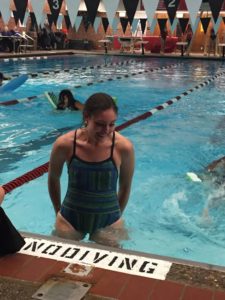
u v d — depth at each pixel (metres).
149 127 6.80
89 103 2.55
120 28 24.61
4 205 3.84
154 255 2.31
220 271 2.16
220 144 5.85
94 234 2.76
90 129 2.57
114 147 2.67
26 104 8.30
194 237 3.32
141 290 1.98
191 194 4.11
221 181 4.36
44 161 5.06
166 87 11.23
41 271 2.13
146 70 15.63
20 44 19.97
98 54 22.19
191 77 13.55
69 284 2.02
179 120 7.32
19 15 9.24
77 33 24.55
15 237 2.30
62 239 2.48
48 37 22.42
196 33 23.61
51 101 7.82
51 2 9.63
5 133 6.25
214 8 8.84
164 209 3.79
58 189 2.91
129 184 2.89
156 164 5.00
